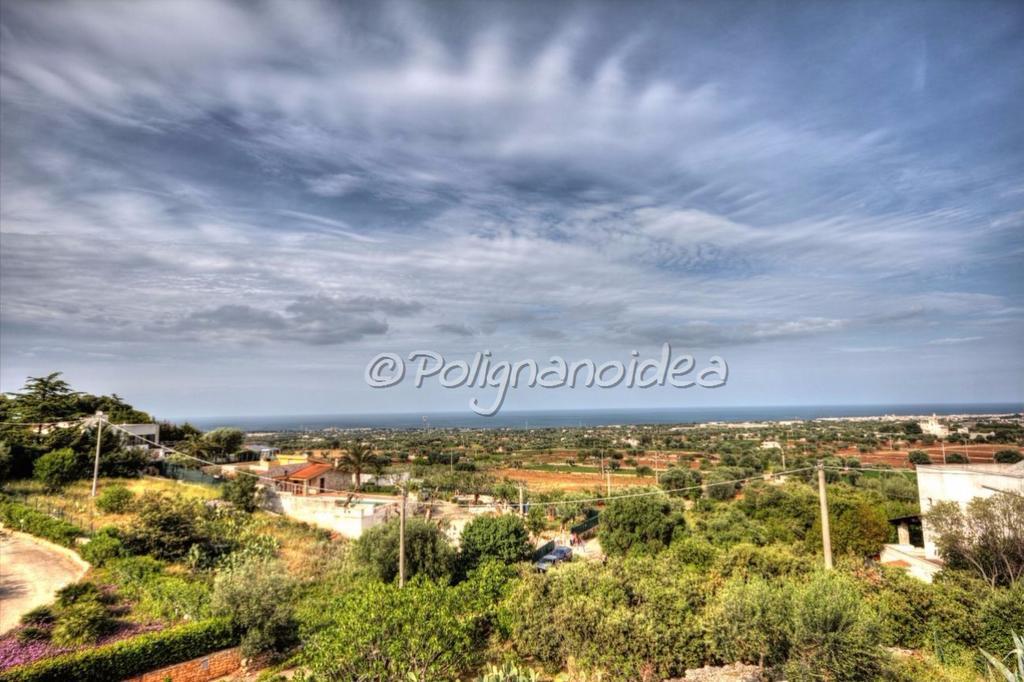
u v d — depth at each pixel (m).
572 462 99.44
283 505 38.53
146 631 18.34
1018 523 20.92
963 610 16.72
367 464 54.09
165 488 38.06
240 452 57.97
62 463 35.62
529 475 83.38
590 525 49.38
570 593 18.12
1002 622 15.68
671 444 127.94
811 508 32.06
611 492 55.00
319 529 35.66
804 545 29.03
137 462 41.09
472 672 17.22
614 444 132.00
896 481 47.50
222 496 37.34
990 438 94.69
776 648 14.80
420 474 70.44
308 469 50.22
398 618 15.37
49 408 45.50
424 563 25.84
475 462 96.25
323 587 25.30
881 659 13.55
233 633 18.77
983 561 21.44
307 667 16.64
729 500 53.03
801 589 15.49
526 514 45.53
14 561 23.47
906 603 17.34
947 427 122.81
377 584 17.34
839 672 13.26
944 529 23.00
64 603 18.64
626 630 15.80
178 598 20.52
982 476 24.42
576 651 16.12
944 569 21.44
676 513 35.38
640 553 30.09
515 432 189.50
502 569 24.33
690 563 25.47
